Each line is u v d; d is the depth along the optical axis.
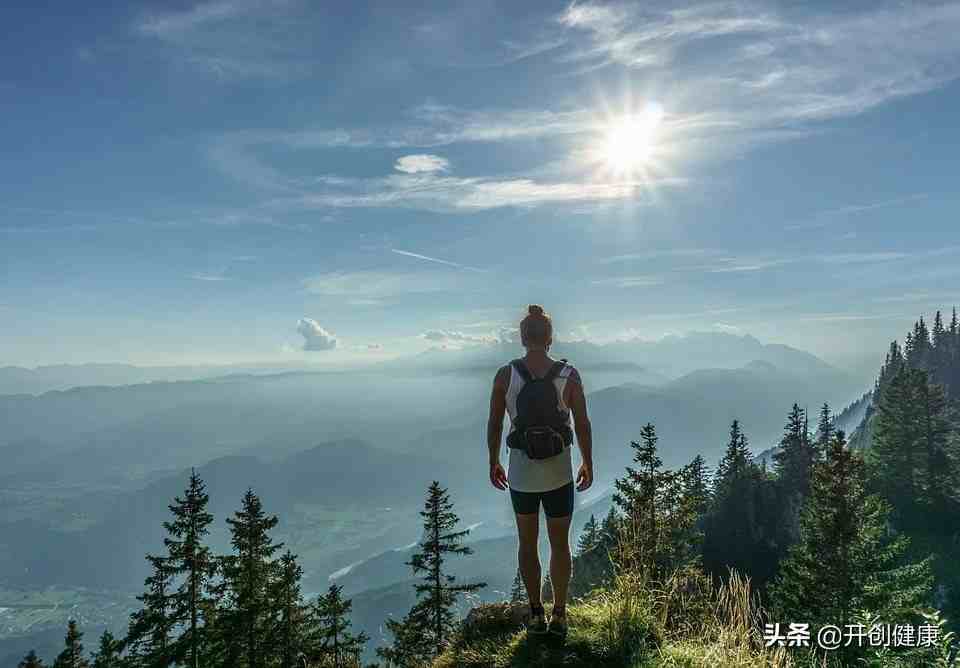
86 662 25.97
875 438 56.62
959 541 42.69
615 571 6.08
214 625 22.75
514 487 4.90
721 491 65.00
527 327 4.96
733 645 5.04
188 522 24.22
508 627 5.77
